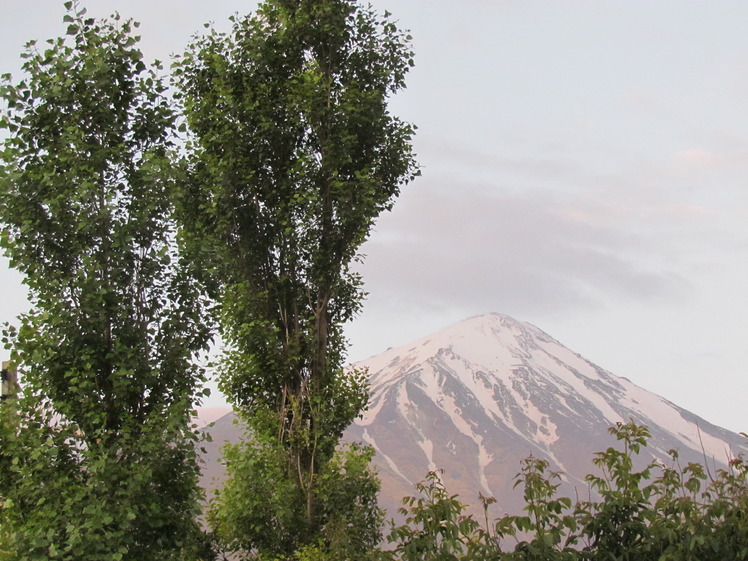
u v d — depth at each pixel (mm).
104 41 16375
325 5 21750
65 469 14547
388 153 22141
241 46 22062
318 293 21719
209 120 21828
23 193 15133
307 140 22250
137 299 15805
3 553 13836
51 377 14961
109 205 15273
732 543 9422
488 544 9719
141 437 14422
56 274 15125
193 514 14969
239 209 21125
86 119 16125
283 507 19641
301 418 20812
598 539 9922
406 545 9797
